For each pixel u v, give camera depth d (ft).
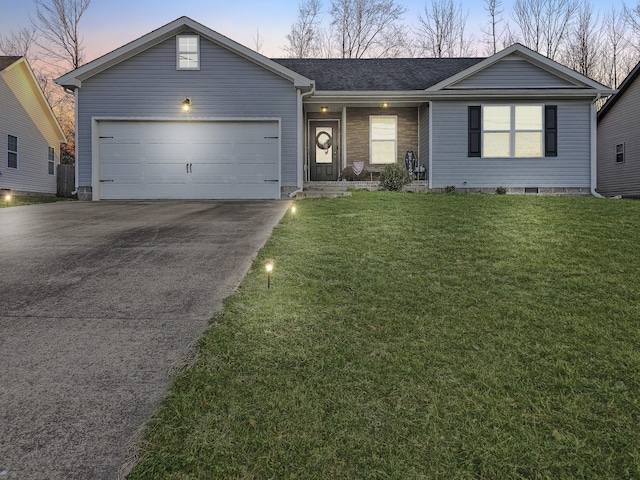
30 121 60.44
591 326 9.12
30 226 21.65
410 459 5.36
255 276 12.41
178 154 41.01
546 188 43.96
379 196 34.12
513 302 10.50
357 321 9.31
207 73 40.75
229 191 41.22
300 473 5.12
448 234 18.54
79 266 13.79
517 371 7.34
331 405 6.40
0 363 7.61
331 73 49.19
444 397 6.61
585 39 99.71
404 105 47.19
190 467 5.20
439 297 10.81
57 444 5.62
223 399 6.50
